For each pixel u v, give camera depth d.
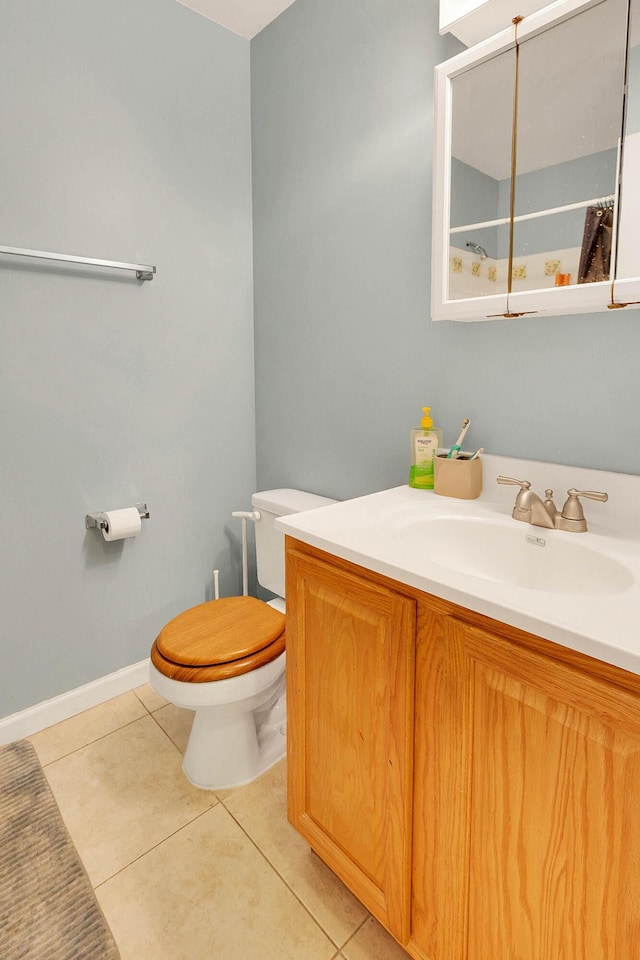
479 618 0.74
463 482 1.27
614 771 0.61
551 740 0.67
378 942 1.05
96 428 1.69
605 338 1.09
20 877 1.03
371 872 0.99
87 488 1.69
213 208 1.90
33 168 1.47
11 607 1.57
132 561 1.83
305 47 1.69
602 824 0.63
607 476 1.08
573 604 0.69
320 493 1.87
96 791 1.43
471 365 1.34
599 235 0.96
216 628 1.44
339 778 1.04
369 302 1.59
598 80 0.94
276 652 1.38
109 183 1.62
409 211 1.44
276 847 1.26
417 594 0.83
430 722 0.83
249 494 2.17
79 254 1.58
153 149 1.71
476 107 1.11
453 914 0.83
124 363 1.73
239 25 1.84
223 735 1.44
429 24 1.33
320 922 1.09
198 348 1.92
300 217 1.79
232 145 1.93
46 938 0.91
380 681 0.91
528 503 1.09
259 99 1.91
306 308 1.82
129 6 1.61
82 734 1.65
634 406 1.06
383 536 0.98
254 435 2.15
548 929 0.71
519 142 1.05
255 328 2.08
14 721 1.61
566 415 1.17
